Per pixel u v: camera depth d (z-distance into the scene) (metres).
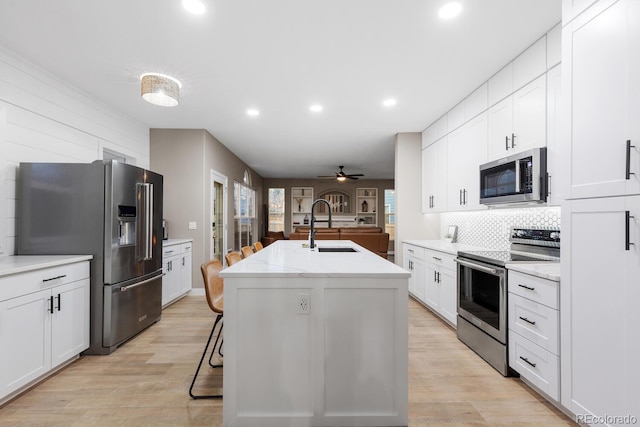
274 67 2.80
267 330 1.63
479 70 2.89
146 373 2.36
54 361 2.29
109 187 2.71
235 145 5.82
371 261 2.05
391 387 1.65
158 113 4.03
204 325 3.42
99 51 2.55
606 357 1.48
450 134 3.87
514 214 3.19
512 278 2.22
